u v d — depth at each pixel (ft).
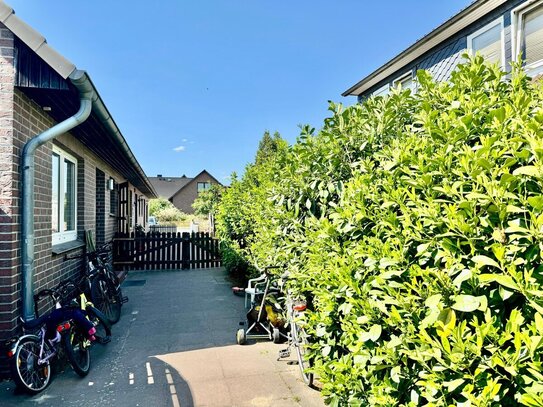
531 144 5.23
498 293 5.11
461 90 9.48
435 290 5.61
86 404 10.69
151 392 11.37
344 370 8.13
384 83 38.01
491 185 5.33
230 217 31.09
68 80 12.72
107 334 15.33
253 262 21.50
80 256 19.38
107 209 31.42
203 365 13.28
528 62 23.35
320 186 11.68
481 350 5.06
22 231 12.85
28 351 11.48
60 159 19.30
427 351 5.34
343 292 8.18
